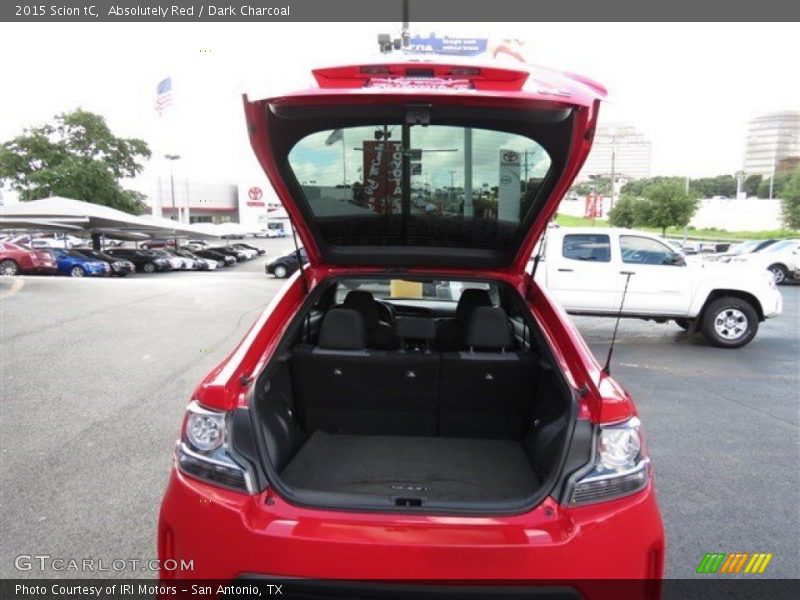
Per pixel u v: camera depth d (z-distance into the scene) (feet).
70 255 91.56
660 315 28.94
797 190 116.26
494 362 9.45
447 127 7.59
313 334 11.07
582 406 6.82
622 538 5.99
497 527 5.96
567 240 29.48
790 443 15.38
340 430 10.05
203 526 6.10
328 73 6.73
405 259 9.81
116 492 11.84
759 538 10.54
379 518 6.04
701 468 13.66
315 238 9.52
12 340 27.32
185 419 6.77
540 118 7.01
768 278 28.76
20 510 11.09
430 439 9.92
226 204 248.32
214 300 42.91
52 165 114.11
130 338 28.07
